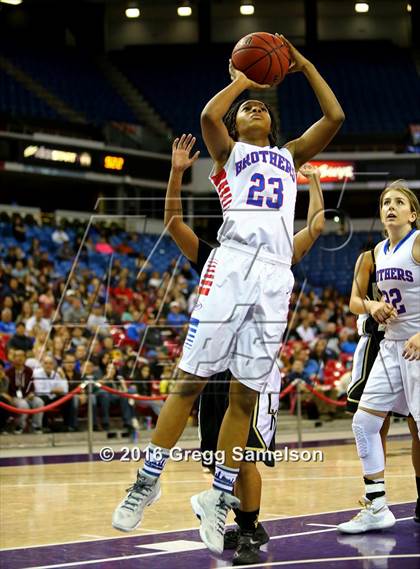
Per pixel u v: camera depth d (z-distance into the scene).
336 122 4.15
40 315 12.78
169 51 25.86
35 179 19.22
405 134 21.89
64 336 12.38
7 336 12.57
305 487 7.15
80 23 25.34
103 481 7.78
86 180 19.17
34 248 16.38
